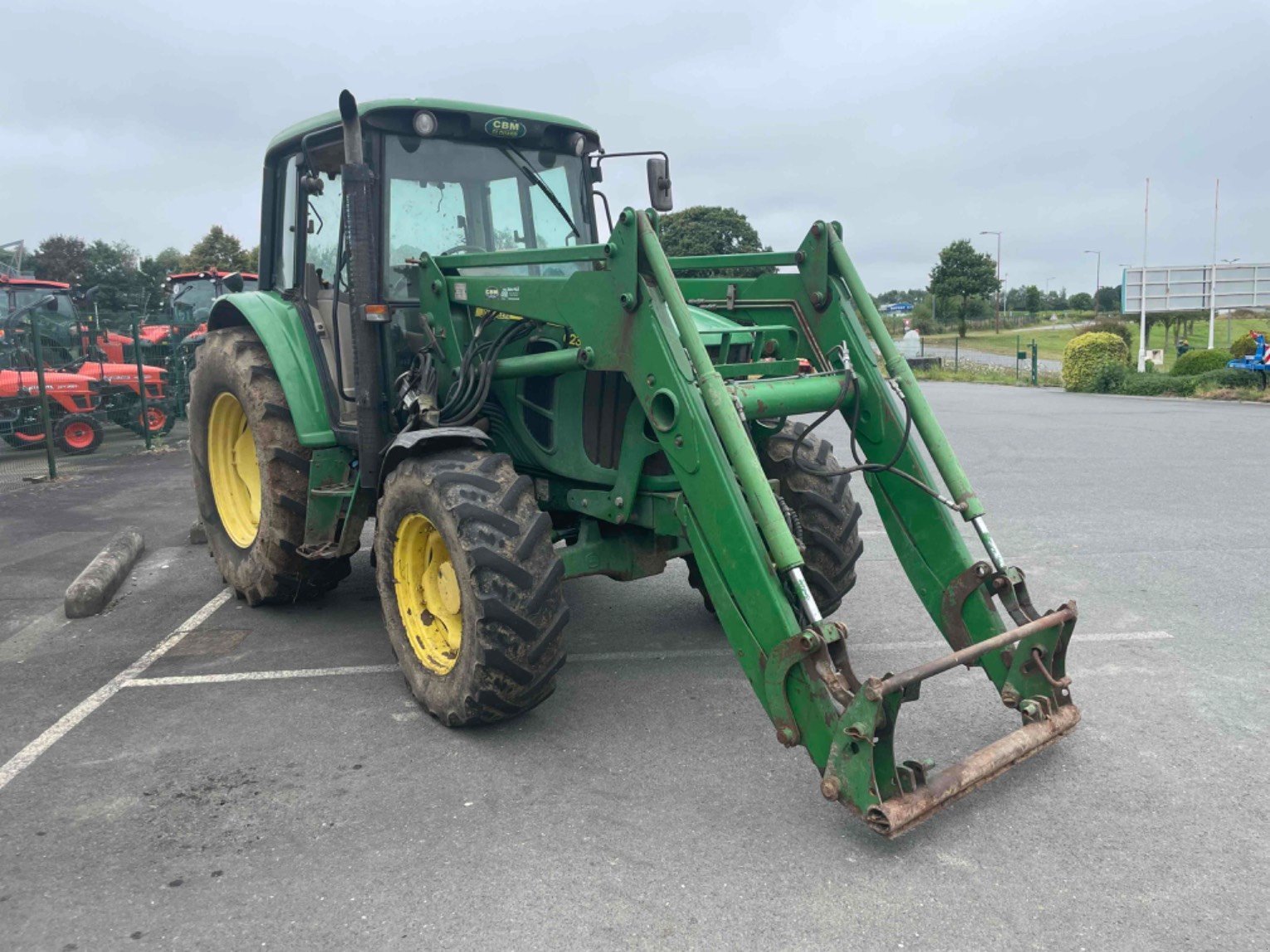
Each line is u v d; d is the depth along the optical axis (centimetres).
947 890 276
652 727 391
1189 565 629
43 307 1408
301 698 427
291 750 373
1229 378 2034
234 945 257
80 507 891
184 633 522
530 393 434
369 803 330
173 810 328
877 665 464
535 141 492
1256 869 284
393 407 457
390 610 419
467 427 412
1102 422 1507
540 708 412
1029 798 327
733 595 331
